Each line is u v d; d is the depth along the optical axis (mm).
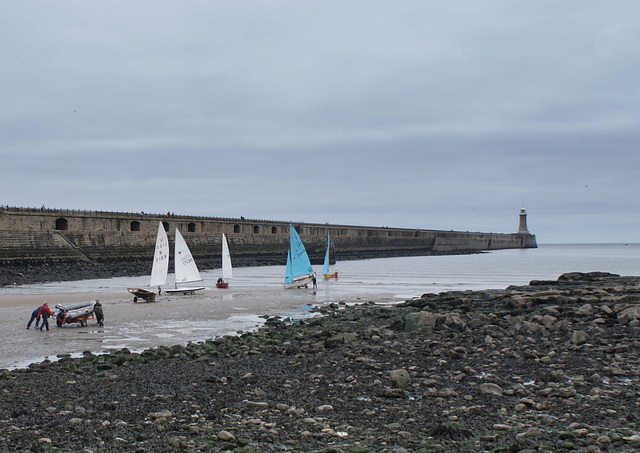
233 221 138750
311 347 25562
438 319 29906
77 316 35875
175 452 12305
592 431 12938
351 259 171125
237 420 14680
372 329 29625
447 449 12141
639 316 28547
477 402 15859
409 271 108562
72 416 15180
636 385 17062
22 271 82312
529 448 11922
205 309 45406
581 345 23531
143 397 17250
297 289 65625
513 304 35719
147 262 108312
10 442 12977
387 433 13398
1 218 84312
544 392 16203
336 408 15648
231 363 22781
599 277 54062
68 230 96062
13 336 32250
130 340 30844
